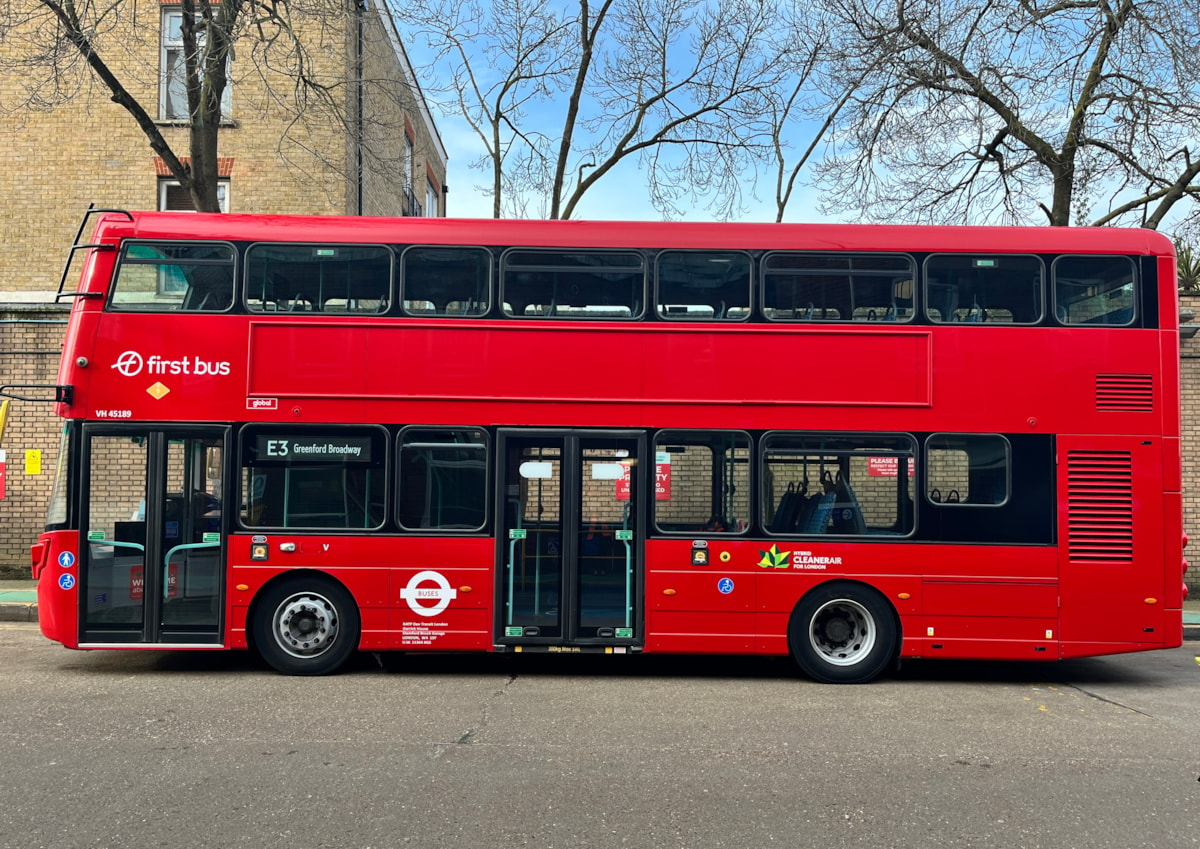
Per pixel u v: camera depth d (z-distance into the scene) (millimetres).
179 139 15383
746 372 8469
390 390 8477
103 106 15422
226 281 8539
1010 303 8484
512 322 8516
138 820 4691
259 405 8445
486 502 8484
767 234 8594
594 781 5383
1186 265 17688
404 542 8461
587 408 8469
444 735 6371
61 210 15367
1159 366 8422
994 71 13852
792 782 5426
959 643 8344
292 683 8141
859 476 8438
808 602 8430
